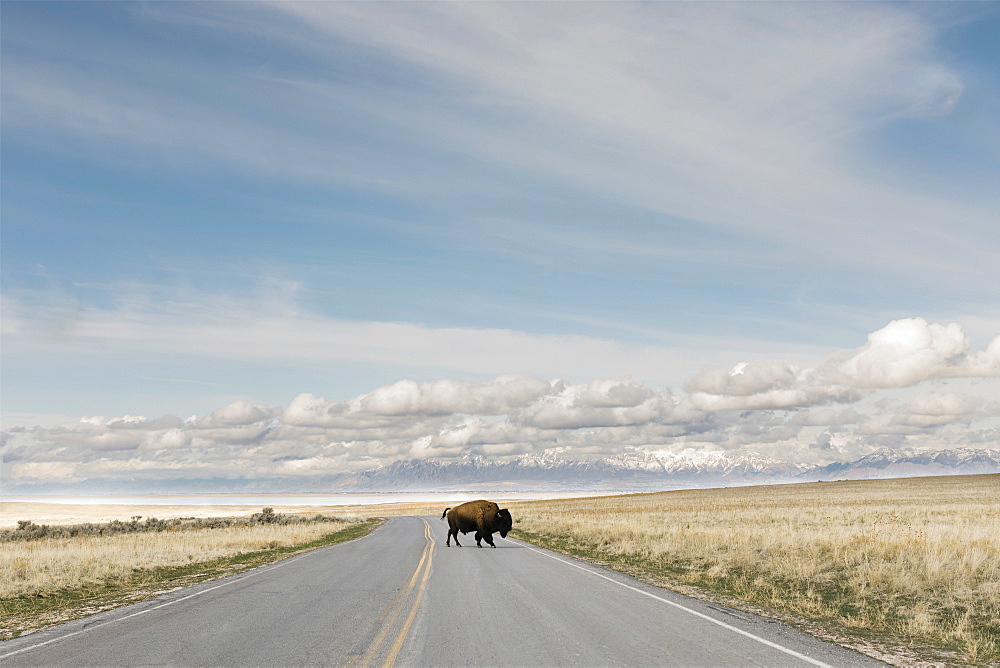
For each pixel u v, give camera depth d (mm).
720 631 9172
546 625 9523
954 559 15570
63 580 15828
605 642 8430
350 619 10070
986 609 11172
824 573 15438
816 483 138375
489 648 8094
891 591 13203
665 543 23641
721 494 105688
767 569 16672
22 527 43594
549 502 109250
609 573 16297
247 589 13789
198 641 8680
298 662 7492
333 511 104688
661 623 9719
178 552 23188
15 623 10703
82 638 9039
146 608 11578
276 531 38531
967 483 109062
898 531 23688
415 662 7434
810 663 7457
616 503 87250
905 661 7781
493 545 25422
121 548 24969
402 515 79875
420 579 14984
